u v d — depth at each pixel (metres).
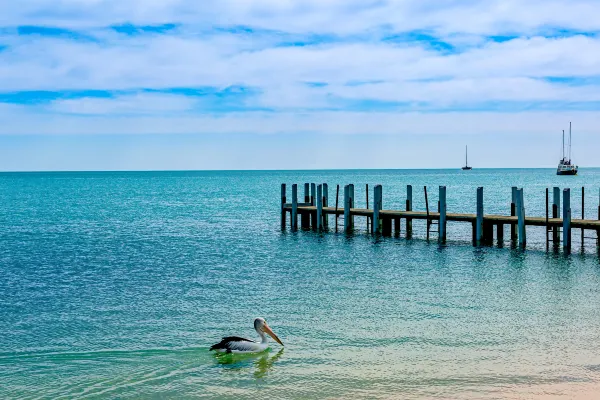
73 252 34.47
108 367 14.71
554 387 12.93
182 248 35.81
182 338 17.09
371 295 22.36
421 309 20.08
